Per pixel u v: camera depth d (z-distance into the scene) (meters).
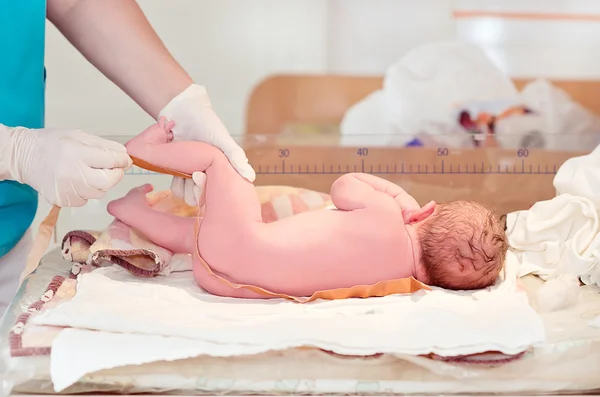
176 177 1.29
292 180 1.58
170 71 1.39
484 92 2.34
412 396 0.99
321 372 0.99
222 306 1.11
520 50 2.97
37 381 0.96
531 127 2.28
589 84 2.77
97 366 0.94
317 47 3.06
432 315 1.03
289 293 1.19
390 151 1.60
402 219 1.25
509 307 1.04
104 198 1.50
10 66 1.30
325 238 1.19
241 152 1.25
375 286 1.17
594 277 1.25
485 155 1.59
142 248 1.27
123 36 1.38
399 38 3.02
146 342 0.97
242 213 1.19
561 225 1.33
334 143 1.65
